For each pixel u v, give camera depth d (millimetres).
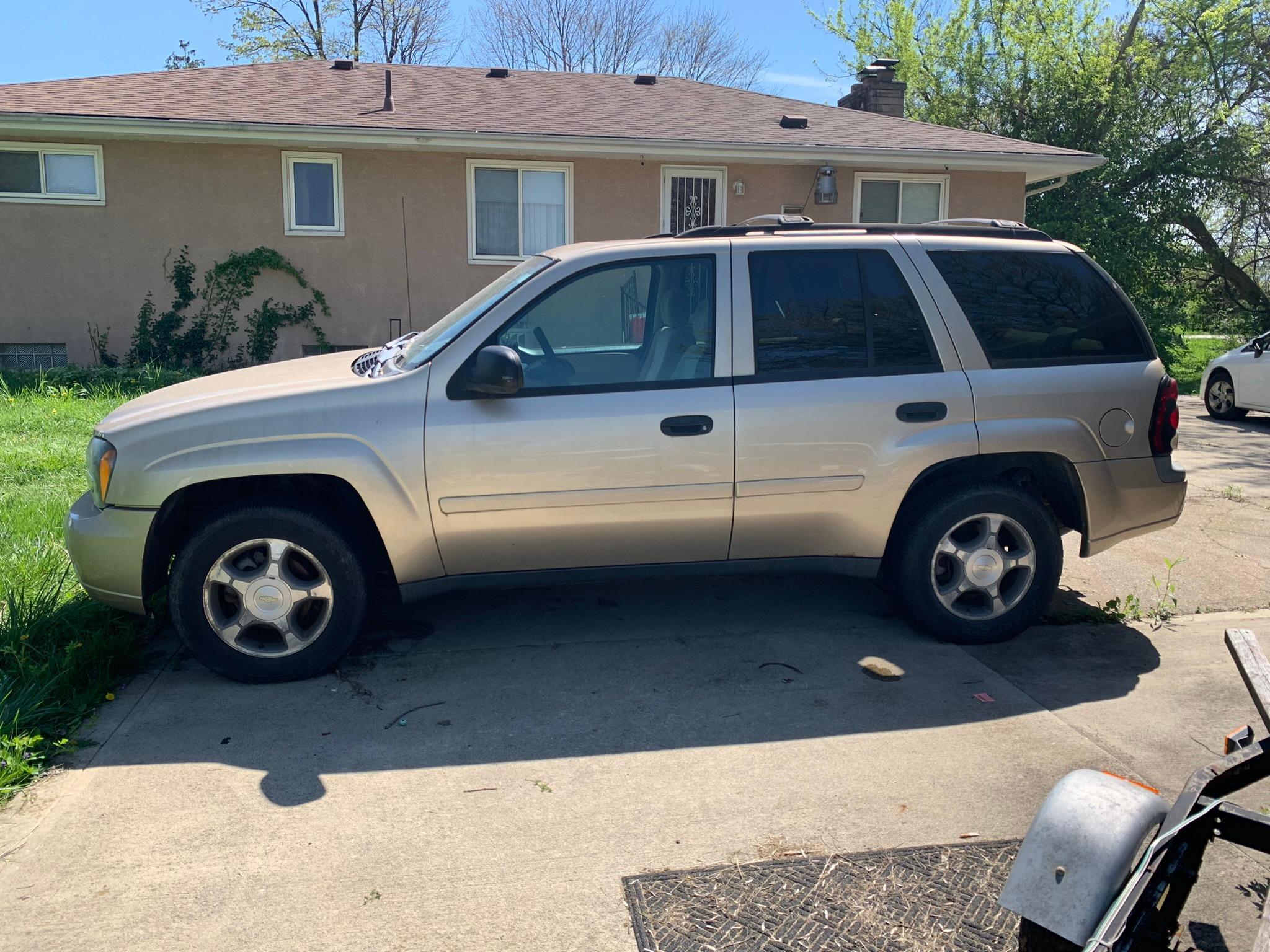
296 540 4070
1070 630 4805
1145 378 4578
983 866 2857
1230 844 3033
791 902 2693
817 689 4078
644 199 14086
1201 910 2701
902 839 2998
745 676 4211
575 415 4105
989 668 4312
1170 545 6344
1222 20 22188
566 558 4293
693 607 5098
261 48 33406
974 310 4457
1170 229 23078
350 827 3057
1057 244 4660
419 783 3322
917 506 4457
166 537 4168
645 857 2908
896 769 3416
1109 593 5387
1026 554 4512
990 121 23953
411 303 13750
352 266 13539
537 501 4121
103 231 12969
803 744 3604
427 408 4062
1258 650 2455
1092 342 4566
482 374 3949
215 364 13422
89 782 3322
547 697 4008
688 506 4223
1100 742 3625
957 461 4410
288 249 13367
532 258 4906
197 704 3951
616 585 5465
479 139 12883
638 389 4180
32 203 12812
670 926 2594
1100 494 4520
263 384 4289
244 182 13133
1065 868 2105
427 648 4543
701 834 3023
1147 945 2031
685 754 3525
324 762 3465
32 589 4785
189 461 3973
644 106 15227
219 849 2934
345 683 4152
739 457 4207
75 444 8258
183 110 12773
